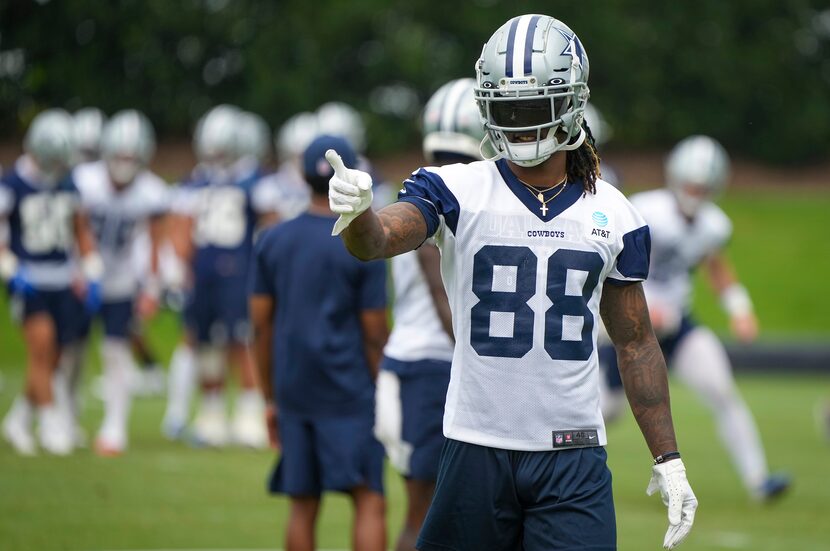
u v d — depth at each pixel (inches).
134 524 820.0
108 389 1131.3
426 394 600.1
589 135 444.8
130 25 1807.3
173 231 1220.5
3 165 2060.8
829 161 3408.0
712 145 1025.5
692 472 1160.2
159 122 2568.9
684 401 1802.4
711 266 1107.3
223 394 1218.6
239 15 2753.4
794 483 1101.7
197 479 1000.9
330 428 629.0
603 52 3223.4
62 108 1416.1
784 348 2128.4
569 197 437.1
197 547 760.3
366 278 638.5
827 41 3400.6
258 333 653.9
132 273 1152.2
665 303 1013.8
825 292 2640.3
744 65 3319.4
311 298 633.6
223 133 1216.8
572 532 426.0
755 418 1592.0
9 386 1659.7
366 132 3021.7
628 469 1149.7
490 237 429.4
